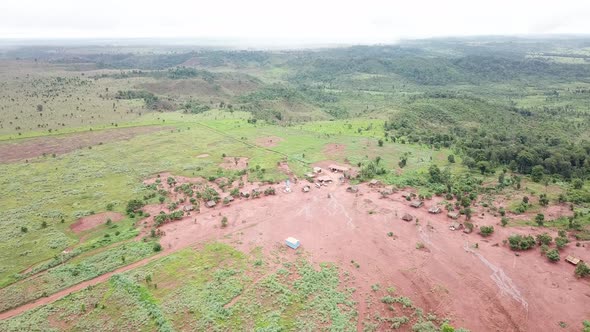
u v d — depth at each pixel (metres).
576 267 73.19
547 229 88.25
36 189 111.12
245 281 70.00
